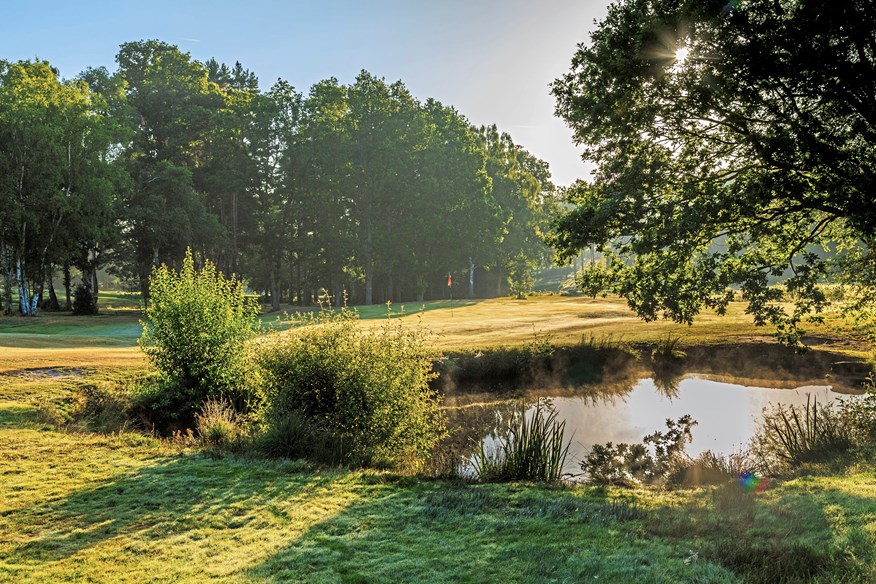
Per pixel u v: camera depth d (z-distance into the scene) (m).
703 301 12.42
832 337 24.62
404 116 65.88
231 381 15.70
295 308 62.91
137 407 14.64
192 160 66.81
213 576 5.54
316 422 11.75
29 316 44.59
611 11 12.27
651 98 12.16
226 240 58.59
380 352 12.65
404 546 6.28
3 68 46.00
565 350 23.66
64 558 5.96
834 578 4.81
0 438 10.49
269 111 63.03
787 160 10.85
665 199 12.50
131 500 7.77
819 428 12.30
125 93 56.44
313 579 5.44
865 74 10.24
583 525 6.94
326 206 63.62
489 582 5.26
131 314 51.81
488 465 10.91
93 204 44.84
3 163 40.59
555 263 13.45
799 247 13.04
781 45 10.57
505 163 79.06
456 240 65.69
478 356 22.28
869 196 10.15
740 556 5.48
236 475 9.00
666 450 13.81
